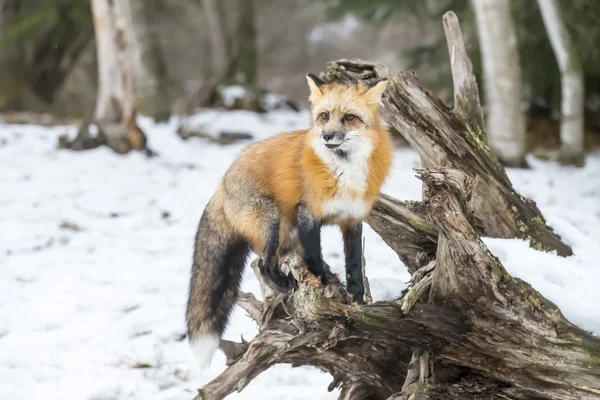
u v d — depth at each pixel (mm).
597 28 29125
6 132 26547
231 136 28234
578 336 7180
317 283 7371
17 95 40531
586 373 7152
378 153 8602
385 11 36344
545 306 7242
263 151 9039
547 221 10195
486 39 23859
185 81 62938
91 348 10625
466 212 7320
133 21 35188
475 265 7176
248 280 13117
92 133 26062
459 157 9781
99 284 13273
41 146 24766
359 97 8539
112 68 23625
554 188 20984
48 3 40094
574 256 9531
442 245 7422
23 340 10914
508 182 9953
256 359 8156
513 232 9789
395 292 9188
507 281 7227
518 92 24016
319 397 9016
